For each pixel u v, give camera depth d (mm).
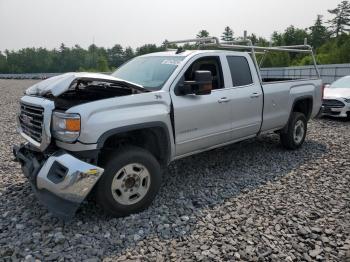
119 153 3762
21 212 3959
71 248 3258
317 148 6988
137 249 3270
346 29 76312
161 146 4312
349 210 4113
